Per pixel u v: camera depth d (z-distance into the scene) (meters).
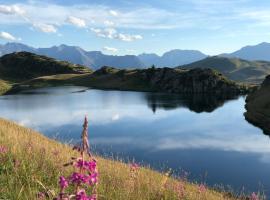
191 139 58.62
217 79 166.75
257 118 77.00
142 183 11.37
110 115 86.19
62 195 3.32
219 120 78.31
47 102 115.44
